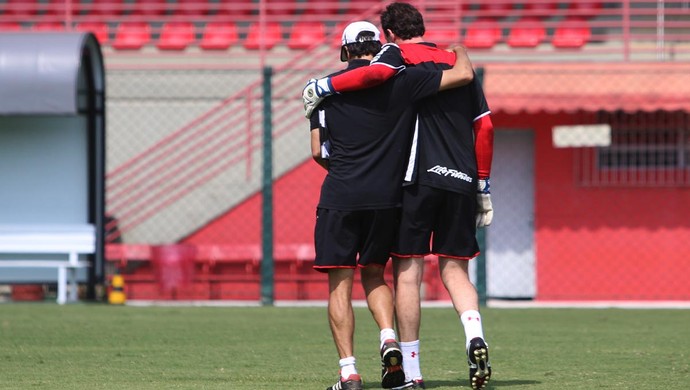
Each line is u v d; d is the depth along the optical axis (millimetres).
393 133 20328
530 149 55344
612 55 60938
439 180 20547
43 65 46906
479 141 21109
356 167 20250
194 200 56562
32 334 34219
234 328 36562
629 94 53219
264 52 60438
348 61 21000
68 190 50312
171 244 54781
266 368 25359
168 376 23812
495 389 21359
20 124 50281
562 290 54719
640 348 30203
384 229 20516
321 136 20609
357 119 20234
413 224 20750
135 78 59438
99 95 50031
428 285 53219
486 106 21188
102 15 71312
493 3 61875
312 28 67188
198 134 58094
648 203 54344
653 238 54250
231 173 56812
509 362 26656
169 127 58844
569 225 54625
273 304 48594
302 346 30609
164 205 56625
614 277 54438
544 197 54812
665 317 42094
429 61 21031
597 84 53781
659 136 54219
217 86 59500
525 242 55438
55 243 49656
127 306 47281
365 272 21156
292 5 61156
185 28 69438
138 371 24766
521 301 54781
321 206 20453
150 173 57656
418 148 20703
